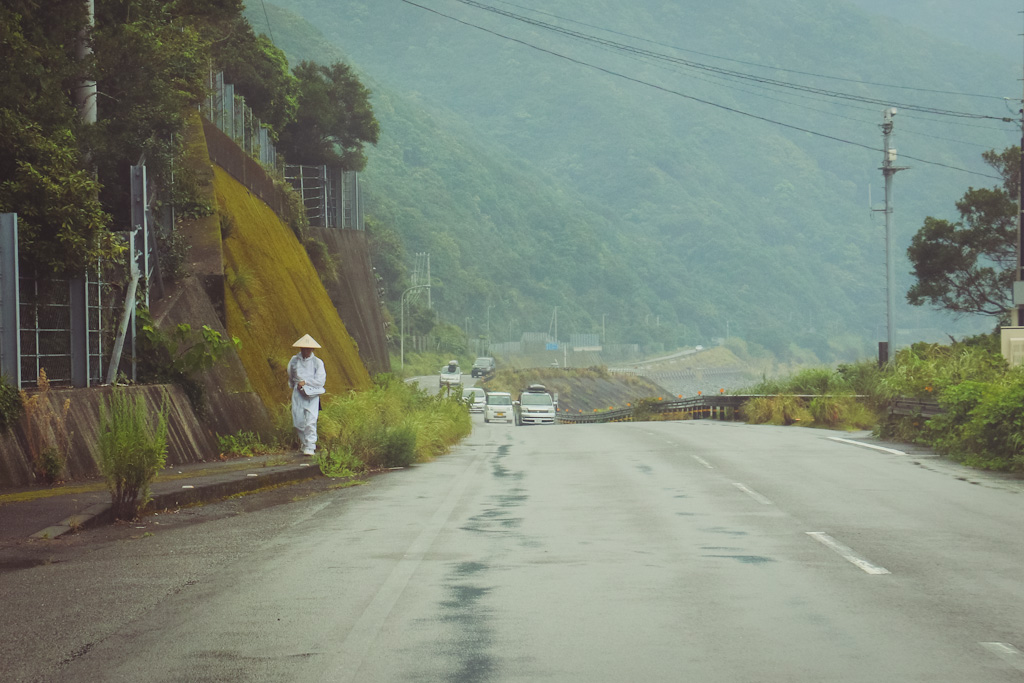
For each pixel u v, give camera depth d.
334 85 64.25
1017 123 32.50
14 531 10.35
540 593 7.80
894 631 6.62
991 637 6.45
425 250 198.25
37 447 13.84
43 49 16.75
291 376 18.86
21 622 6.94
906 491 14.71
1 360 14.02
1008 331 26.78
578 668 5.80
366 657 6.04
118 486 11.77
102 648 6.27
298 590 7.93
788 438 27.92
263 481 15.25
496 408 58.41
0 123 14.91
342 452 18.36
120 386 16.47
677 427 37.22
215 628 6.75
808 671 5.73
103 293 17.81
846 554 9.49
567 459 21.39
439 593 7.82
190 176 23.14
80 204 15.59
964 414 21.22
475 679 5.61
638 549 9.80
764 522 11.64
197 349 18.95
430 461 21.23
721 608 7.29
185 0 26.38
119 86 19.91
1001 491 14.68
